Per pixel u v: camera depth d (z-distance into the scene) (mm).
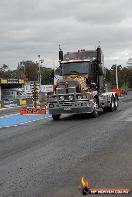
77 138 13297
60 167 8680
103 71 23984
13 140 13578
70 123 18953
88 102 20516
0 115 27641
